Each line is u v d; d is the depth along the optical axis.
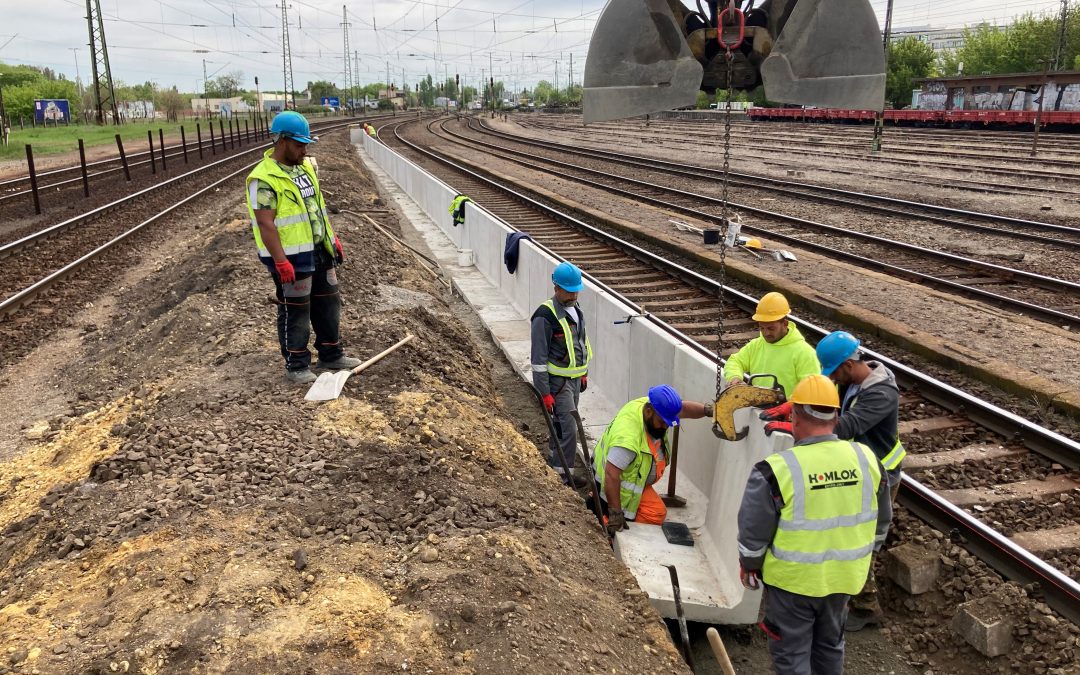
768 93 4.32
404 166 26.53
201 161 33.56
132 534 4.29
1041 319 10.35
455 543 4.30
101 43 61.44
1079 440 6.88
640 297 11.70
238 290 9.55
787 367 5.37
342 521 4.46
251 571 3.87
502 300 12.36
